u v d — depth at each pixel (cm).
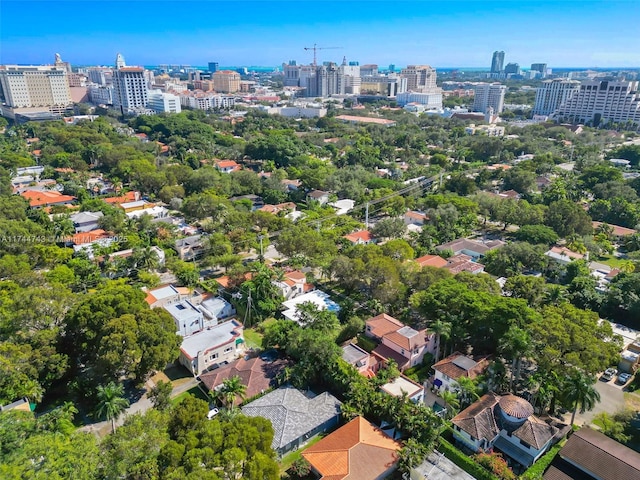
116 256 11600
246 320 9675
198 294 10644
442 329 7894
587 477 5734
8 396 6450
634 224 15275
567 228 14175
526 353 7206
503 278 11462
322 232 13562
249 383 7338
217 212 14575
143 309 7750
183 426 5575
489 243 13625
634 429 6738
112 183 19162
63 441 5125
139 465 4900
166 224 13812
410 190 18988
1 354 6656
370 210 16812
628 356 8319
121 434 5331
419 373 8006
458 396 7119
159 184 18125
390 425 6638
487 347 8425
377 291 9812
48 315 7725
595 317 8188
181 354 8244
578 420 7056
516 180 19025
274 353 8225
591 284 10338
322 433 6731
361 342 8744
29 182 18938
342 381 7212
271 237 13788
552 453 6203
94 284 10288
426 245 13250
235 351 8600
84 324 7406
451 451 6184
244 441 5253
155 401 6806
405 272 10256
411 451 5881
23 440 5019
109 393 6328
